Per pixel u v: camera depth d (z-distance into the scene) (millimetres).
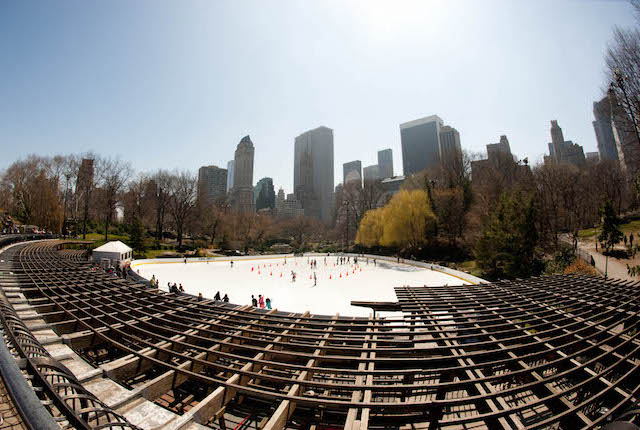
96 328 7957
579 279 15836
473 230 44219
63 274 15938
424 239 49188
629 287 13523
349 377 7617
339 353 7203
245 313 10250
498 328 8367
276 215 128750
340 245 81125
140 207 66938
